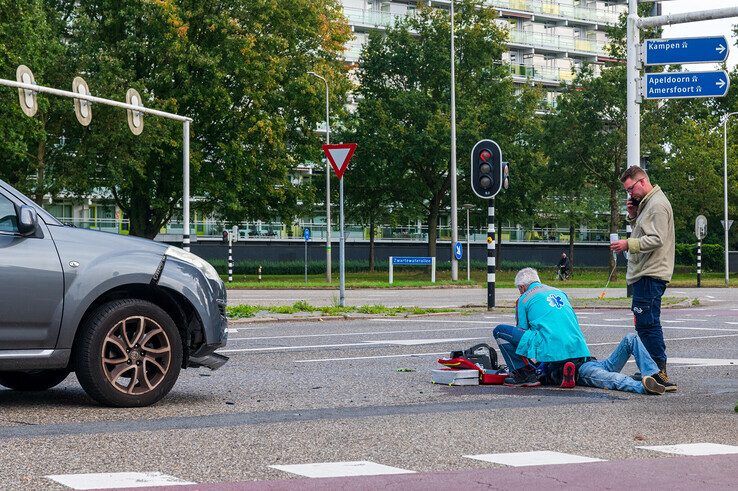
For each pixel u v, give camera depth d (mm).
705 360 11945
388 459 5805
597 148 55500
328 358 12086
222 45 42531
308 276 57906
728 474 5371
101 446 6113
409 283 41688
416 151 54781
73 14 43594
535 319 9430
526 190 58781
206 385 9508
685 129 61594
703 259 75375
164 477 5191
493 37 57219
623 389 9117
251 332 15969
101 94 39562
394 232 77312
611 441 6453
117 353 7934
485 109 55625
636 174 9641
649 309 9406
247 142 44250
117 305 7879
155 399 8031
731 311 22969
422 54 56656
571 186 58656
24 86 21062
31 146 40594
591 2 100125
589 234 87062
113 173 40094
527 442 6410
